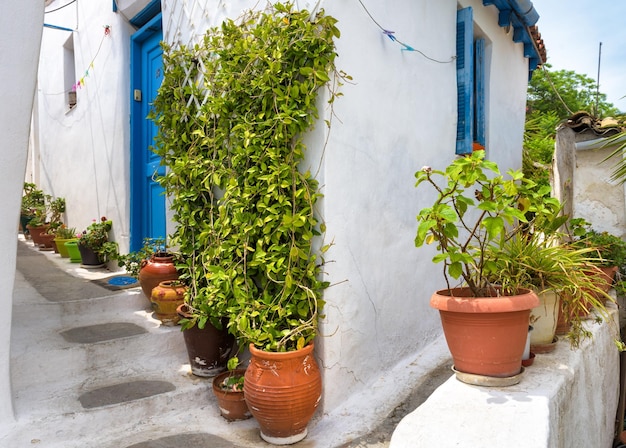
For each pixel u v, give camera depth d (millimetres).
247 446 2705
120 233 5367
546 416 1755
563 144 5531
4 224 2482
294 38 2998
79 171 6551
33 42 2535
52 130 7645
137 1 4961
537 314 2465
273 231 2998
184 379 3354
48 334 3498
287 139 3006
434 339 4410
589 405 2738
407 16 3971
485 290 2238
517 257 2447
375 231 3547
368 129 3465
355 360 3320
